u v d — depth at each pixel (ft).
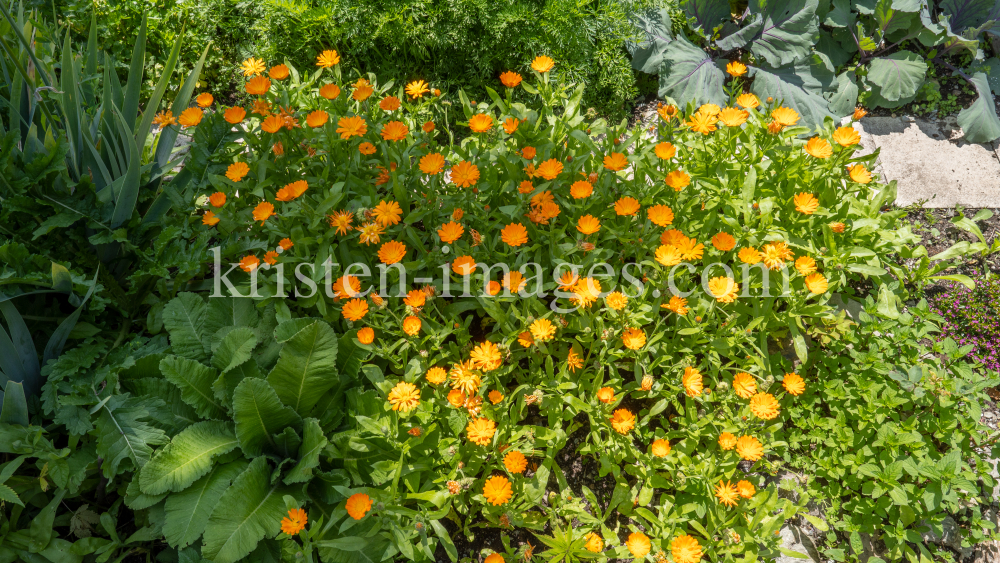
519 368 6.09
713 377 5.96
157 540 5.70
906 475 5.97
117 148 6.32
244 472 5.47
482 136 6.43
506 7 7.41
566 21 7.44
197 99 6.36
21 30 6.32
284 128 6.17
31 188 5.97
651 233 6.06
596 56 7.68
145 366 5.86
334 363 5.81
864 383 6.04
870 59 8.18
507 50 7.59
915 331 6.16
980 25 8.08
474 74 7.74
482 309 6.34
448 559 5.83
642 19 8.05
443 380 5.52
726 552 5.48
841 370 6.24
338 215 5.87
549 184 6.09
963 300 6.75
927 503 5.64
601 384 5.86
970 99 8.09
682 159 6.56
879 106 8.08
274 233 6.10
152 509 5.52
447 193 6.16
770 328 6.23
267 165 6.18
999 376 6.38
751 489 5.36
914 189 7.48
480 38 7.54
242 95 8.02
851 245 6.31
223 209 6.12
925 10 7.87
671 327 5.98
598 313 5.92
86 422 5.64
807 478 5.95
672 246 5.73
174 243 6.12
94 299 5.96
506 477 5.78
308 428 5.72
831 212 6.34
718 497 5.60
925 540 5.89
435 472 5.64
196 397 5.69
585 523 5.72
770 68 8.19
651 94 8.27
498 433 5.65
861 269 6.08
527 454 5.80
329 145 6.18
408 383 5.73
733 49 8.33
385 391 5.73
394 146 6.28
